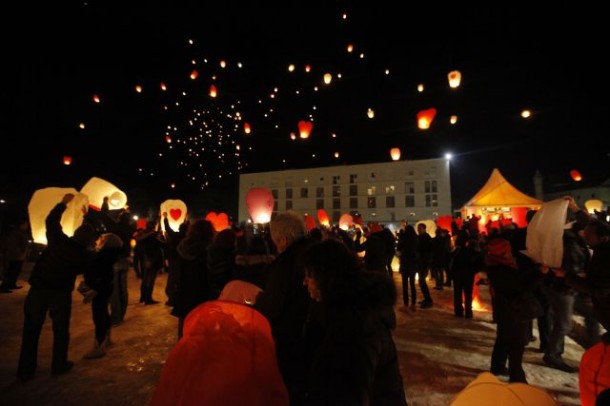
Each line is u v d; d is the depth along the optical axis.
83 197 5.48
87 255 4.40
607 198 41.72
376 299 1.41
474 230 8.84
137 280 11.68
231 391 1.15
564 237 4.50
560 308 4.51
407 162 56.69
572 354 4.99
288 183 62.12
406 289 7.79
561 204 3.30
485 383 1.30
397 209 56.28
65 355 4.24
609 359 2.10
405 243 7.69
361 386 1.24
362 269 1.56
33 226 5.64
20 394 3.73
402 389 1.51
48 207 5.66
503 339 3.85
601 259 3.03
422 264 7.98
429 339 5.64
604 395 1.24
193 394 1.14
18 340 5.46
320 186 60.59
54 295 4.15
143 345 5.20
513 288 3.73
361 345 1.32
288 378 2.08
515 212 15.52
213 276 4.20
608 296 2.96
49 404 3.53
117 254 5.09
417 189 55.81
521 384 1.30
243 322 1.32
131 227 6.56
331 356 1.31
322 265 1.52
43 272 4.15
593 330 4.56
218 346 1.20
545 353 4.68
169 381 1.19
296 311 2.22
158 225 9.21
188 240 4.28
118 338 5.52
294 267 2.29
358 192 58.56
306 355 1.98
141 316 6.85
